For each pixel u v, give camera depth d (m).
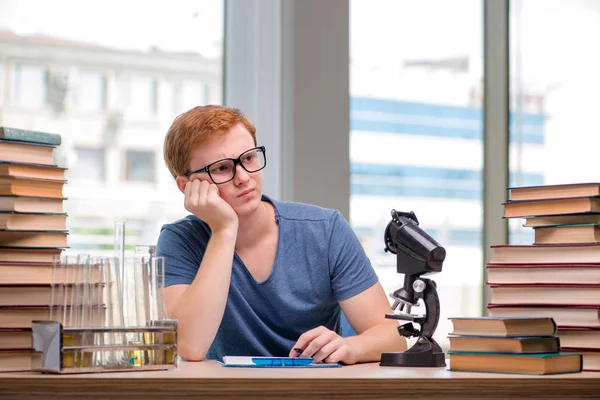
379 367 1.69
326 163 3.01
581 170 3.55
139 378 1.37
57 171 1.79
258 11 3.05
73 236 2.89
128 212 2.98
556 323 1.74
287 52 2.99
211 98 3.10
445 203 3.44
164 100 3.04
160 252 2.16
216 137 2.03
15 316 1.59
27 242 1.72
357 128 3.28
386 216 3.32
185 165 2.07
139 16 3.01
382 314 2.15
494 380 1.45
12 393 1.38
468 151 3.48
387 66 3.34
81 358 1.47
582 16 3.59
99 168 2.95
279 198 2.98
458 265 3.45
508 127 3.51
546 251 1.81
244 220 2.16
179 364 1.73
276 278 2.18
